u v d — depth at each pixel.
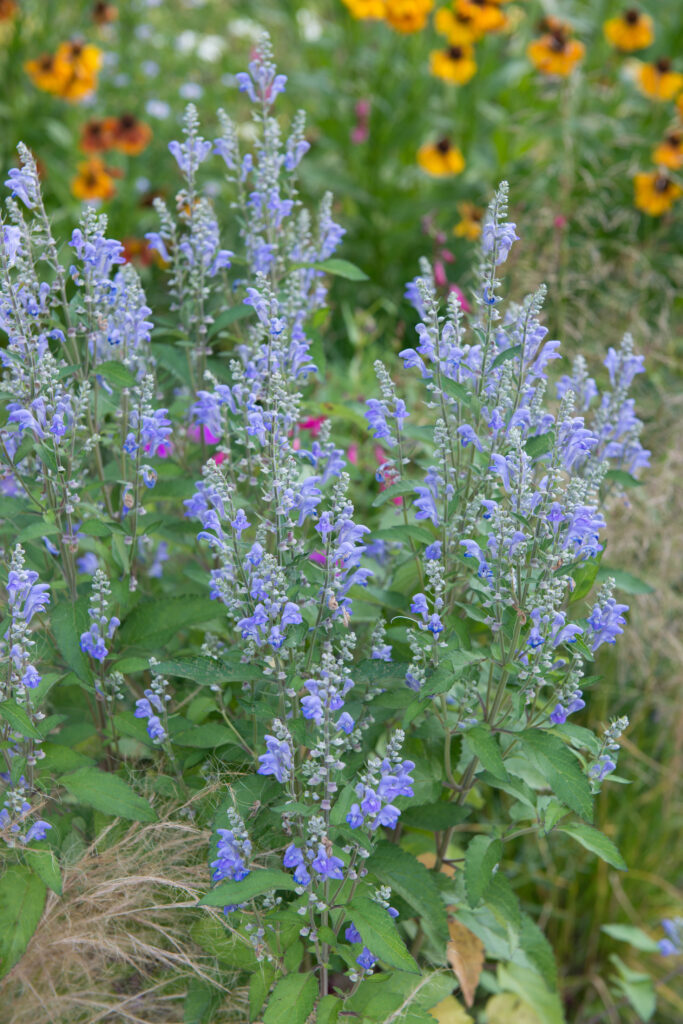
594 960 2.58
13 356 2.08
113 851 2.10
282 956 2.04
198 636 2.32
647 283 3.00
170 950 2.11
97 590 2.11
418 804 2.12
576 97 4.00
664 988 2.55
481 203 3.76
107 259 2.16
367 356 2.77
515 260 2.84
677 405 2.64
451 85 4.32
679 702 2.62
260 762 2.06
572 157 3.52
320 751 1.97
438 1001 2.09
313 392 2.51
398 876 2.07
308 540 2.09
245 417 2.13
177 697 2.27
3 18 4.29
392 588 2.21
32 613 2.03
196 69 5.11
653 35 4.40
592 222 3.54
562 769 2.03
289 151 2.31
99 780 2.08
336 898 2.03
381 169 4.10
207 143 2.27
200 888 2.09
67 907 2.07
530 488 2.11
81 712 2.27
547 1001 2.37
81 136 4.14
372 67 4.38
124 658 2.14
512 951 2.21
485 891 2.12
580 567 2.12
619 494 2.30
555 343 2.12
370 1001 2.04
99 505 2.25
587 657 2.03
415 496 2.28
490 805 2.54
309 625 2.13
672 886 2.64
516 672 2.05
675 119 4.05
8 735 2.05
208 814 2.13
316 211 3.92
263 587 2.00
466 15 3.83
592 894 2.58
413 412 2.62
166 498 2.22
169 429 2.14
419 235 3.71
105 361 2.21
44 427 2.08
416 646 2.06
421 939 2.21
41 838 2.05
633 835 2.59
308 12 4.91
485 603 2.07
